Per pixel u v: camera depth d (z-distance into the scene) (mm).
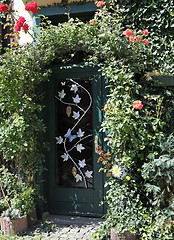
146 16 4145
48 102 4820
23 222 4105
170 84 3953
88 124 4656
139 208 3650
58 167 4824
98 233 3762
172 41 4047
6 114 4430
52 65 4727
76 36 4035
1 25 4988
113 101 3855
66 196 4762
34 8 3916
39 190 4602
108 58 4012
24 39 4824
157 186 3799
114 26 3965
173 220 3510
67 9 4500
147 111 3982
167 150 3641
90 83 4621
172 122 4035
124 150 3832
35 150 4359
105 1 4270
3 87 4039
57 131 4828
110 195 3844
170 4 3996
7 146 4066
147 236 3512
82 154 4691
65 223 4398
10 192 4273
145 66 4070
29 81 4227
